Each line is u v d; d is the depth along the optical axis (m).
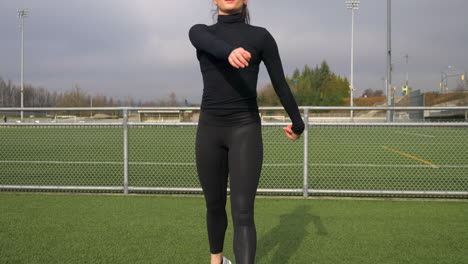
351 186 5.66
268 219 3.80
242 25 1.81
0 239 3.12
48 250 2.87
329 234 3.31
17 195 4.95
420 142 12.47
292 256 2.79
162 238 3.17
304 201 4.64
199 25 1.85
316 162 8.33
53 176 6.43
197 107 4.88
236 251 1.76
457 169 7.16
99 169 7.16
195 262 2.66
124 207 4.27
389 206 4.37
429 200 4.70
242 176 1.77
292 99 1.86
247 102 1.79
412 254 2.83
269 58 1.80
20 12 37.16
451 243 3.09
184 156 9.06
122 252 2.84
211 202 1.96
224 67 1.75
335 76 82.69
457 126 4.61
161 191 5.28
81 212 4.04
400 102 60.47
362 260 2.71
